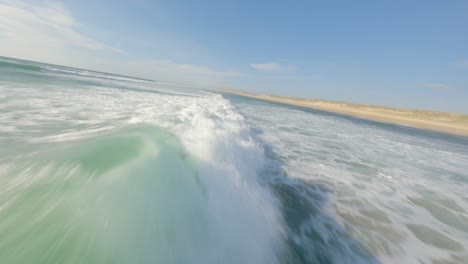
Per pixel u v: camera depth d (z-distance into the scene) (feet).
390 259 7.60
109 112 20.52
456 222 10.97
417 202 12.97
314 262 6.91
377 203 11.93
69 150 8.03
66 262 3.91
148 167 7.34
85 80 58.70
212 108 32.73
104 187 5.75
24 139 10.54
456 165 26.66
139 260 4.28
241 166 12.03
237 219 7.31
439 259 7.93
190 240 5.43
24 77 37.93
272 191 11.18
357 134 41.73
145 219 5.16
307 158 18.66
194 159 9.73
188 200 6.70
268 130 30.01
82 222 4.57
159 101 35.50
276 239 7.43
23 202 5.02
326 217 9.70
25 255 3.92
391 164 21.58
